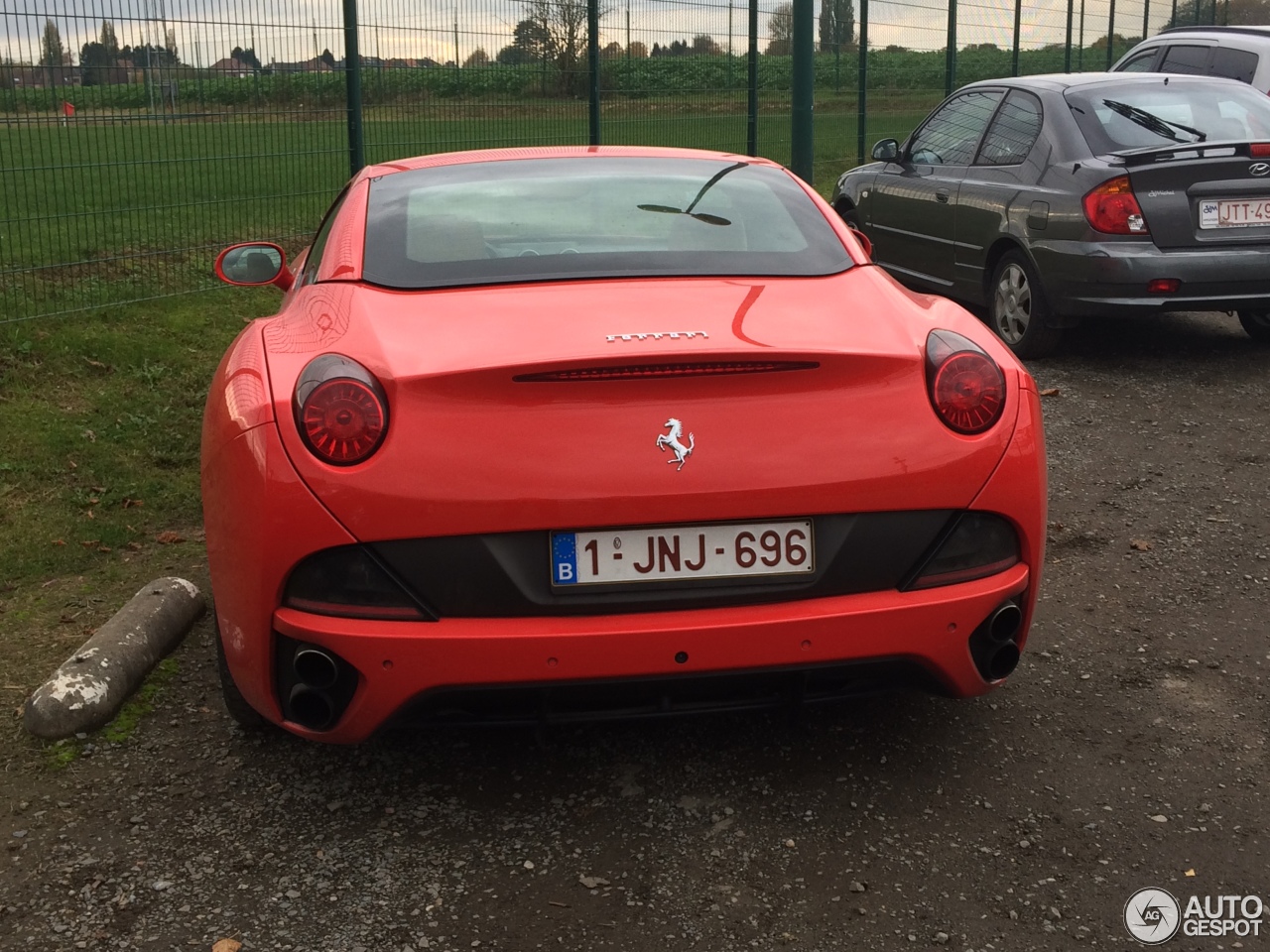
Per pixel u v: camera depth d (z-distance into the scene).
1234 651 3.51
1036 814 2.71
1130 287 6.41
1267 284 6.45
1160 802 2.75
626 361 2.41
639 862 2.56
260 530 2.46
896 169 8.59
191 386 6.04
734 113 11.90
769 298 2.83
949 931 2.32
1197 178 6.39
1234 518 4.59
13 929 2.36
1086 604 3.85
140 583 4.05
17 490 4.74
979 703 3.23
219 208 9.35
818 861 2.55
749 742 3.04
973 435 2.60
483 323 2.65
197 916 2.39
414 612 2.44
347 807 2.78
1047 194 6.79
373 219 3.25
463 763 2.97
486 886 2.49
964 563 2.61
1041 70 19.61
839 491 2.49
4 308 6.81
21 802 2.79
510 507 2.40
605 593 2.47
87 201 9.51
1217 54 10.54
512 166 3.61
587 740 3.06
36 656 3.51
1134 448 5.47
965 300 8.15
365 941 2.32
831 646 2.52
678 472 2.44
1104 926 2.33
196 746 3.04
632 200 3.35
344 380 2.45
